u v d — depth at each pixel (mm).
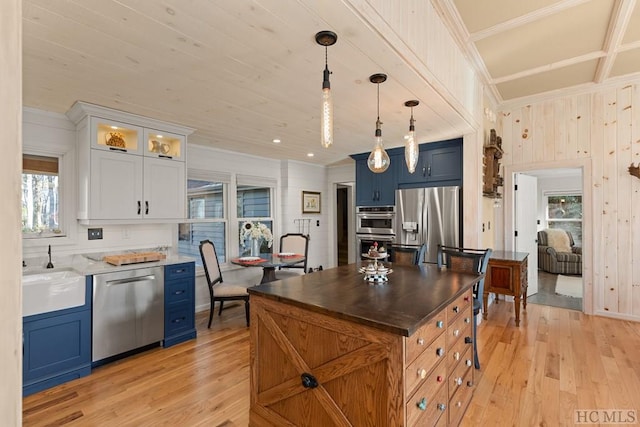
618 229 3928
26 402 2264
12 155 412
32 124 2947
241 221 5066
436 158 4484
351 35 1766
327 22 1648
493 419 2088
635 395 2324
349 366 1547
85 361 2641
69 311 2574
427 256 4375
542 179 8180
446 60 2672
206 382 2525
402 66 2119
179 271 3299
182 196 3590
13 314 411
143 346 3029
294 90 2572
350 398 1559
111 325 2811
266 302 1927
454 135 4027
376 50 1924
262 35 1777
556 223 8047
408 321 1429
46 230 3045
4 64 408
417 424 1492
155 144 3525
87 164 2926
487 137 4199
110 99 2764
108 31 1755
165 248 3898
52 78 2344
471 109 3453
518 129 4605
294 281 2266
